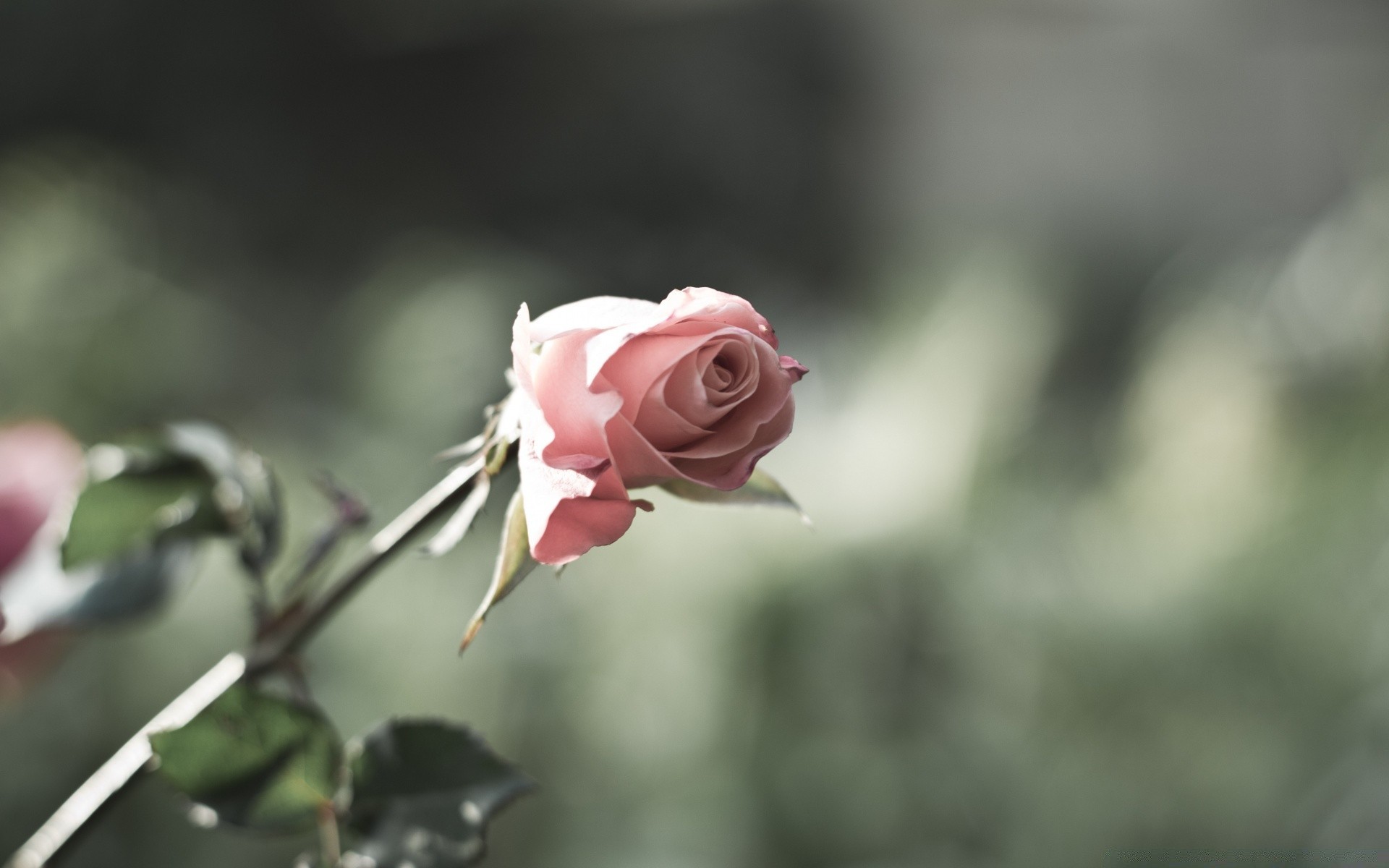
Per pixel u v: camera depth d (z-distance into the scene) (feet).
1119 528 12.22
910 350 12.51
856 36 40.06
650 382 3.53
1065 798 10.05
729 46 40.68
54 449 4.28
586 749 10.10
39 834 3.77
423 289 13.73
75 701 8.79
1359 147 34.65
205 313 14.87
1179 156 37.09
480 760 3.80
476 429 12.30
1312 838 9.61
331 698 9.46
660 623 10.43
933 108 39.52
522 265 22.06
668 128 40.63
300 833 3.79
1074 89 38.17
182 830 8.69
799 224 40.06
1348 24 35.70
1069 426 16.11
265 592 3.85
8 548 4.20
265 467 3.92
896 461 11.14
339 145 40.57
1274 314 13.88
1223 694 10.56
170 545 4.06
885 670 10.44
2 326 11.87
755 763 10.01
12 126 37.47
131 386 12.44
